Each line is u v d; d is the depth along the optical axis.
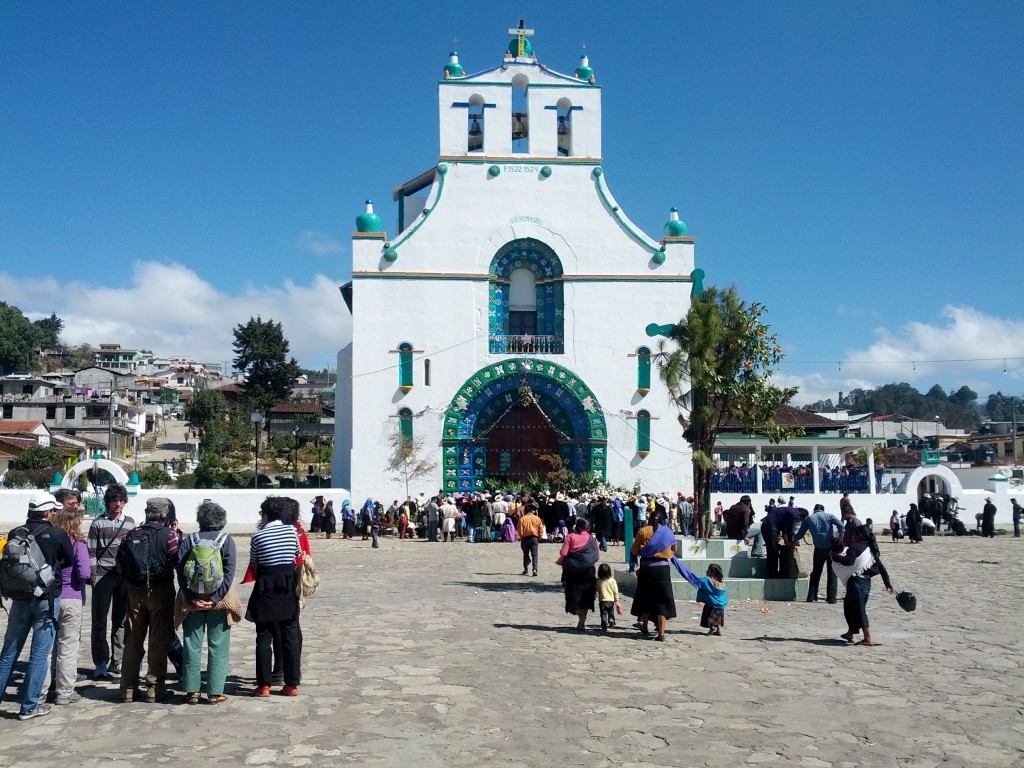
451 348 38.75
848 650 13.05
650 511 33.03
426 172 44.34
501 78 40.28
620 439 38.97
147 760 7.81
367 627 14.70
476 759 7.96
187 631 9.66
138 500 36.91
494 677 11.13
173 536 9.91
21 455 55.88
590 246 39.66
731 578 19.12
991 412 178.12
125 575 9.72
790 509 19.16
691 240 39.78
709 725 9.09
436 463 38.25
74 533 9.66
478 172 39.69
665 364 21.47
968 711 9.66
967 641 13.77
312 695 10.09
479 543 33.19
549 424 39.44
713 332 20.44
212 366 185.00
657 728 8.96
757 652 12.88
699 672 11.53
